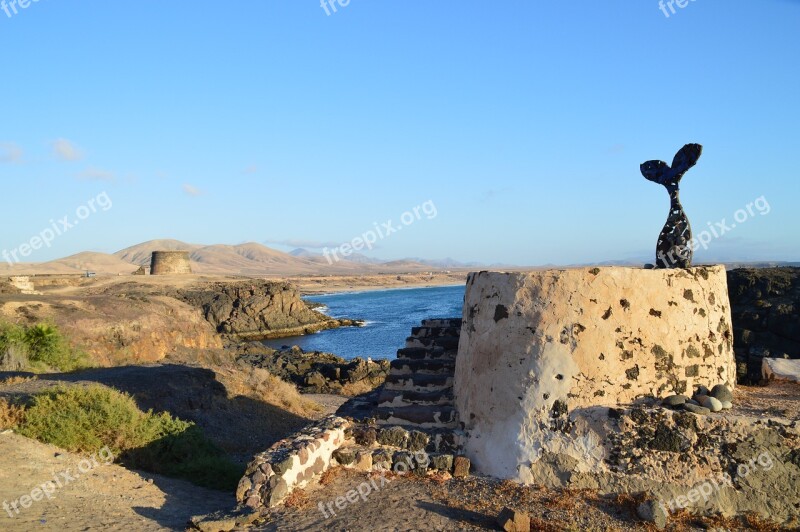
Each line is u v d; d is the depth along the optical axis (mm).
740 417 6855
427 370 9719
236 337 53438
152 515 7141
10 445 8547
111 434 9844
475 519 6438
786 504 6473
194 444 10742
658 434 6898
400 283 169250
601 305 7504
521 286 7859
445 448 8031
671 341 7547
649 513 6285
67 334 21578
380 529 6230
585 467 6980
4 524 6043
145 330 25031
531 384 7457
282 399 19094
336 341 51062
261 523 6477
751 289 16484
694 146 7973
